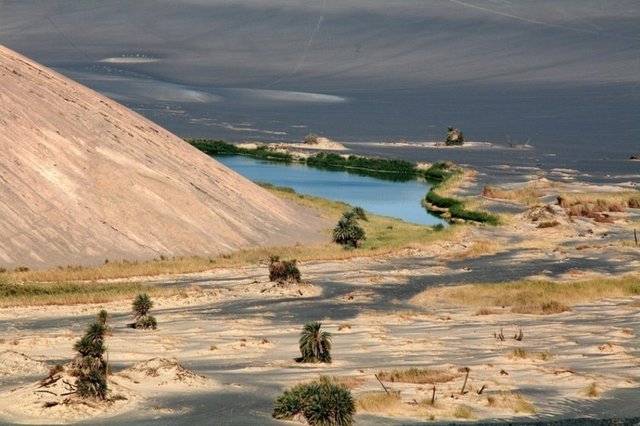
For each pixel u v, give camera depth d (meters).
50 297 117.12
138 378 73.62
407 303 122.19
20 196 154.50
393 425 64.25
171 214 166.25
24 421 62.44
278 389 72.81
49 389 66.31
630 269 147.00
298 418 64.31
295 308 117.00
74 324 102.81
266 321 108.69
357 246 168.75
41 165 163.50
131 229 158.38
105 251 150.50
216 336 98.62
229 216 175.00
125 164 175.00
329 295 125.81
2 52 194.62
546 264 150.75
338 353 91.06
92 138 178.50
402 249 163.25
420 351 92.56
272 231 177.12
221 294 123.50
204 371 80.62
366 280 136.00
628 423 66.31
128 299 118.06
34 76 190.00
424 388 75.19
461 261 154.38
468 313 115.88
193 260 150.12
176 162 187.62
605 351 92.00
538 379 80.12
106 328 95.69
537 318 112.00
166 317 109.25
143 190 169.12
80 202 159.50
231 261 150.12
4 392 68.31
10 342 91.12
